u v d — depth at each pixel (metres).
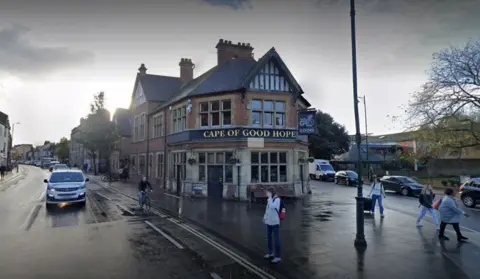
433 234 10.05
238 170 18.66
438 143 24.53
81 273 6.55
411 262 7.24
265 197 17.55
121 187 26.88
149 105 30.50
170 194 21.25
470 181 18.31
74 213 13.93
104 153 41.25
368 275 6.43
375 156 47.56
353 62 8.85
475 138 24.02
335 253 7.92
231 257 7.69
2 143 54.56
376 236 9.71
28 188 26.30
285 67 20.02
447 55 23.09
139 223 11.86
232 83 20.02
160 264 7.14
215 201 17.83
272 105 20.02
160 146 26.75
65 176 16.61
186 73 34.16
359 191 8.70
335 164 49.16
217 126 20.12
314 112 18.34
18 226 11.20
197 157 20.22
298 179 20.14
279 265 7.08
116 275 6.44
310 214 13.76
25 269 6.78
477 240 9.39
